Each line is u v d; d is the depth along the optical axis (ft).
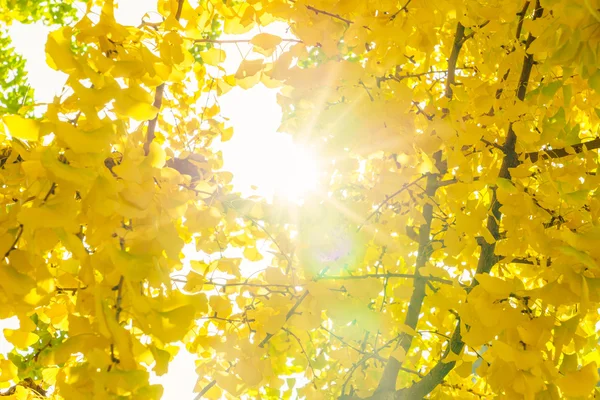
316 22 7.04
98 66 6.36
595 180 7.24
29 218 6.00
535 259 7.69
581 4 6.57
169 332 6.19
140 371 6.03
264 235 8.83
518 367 6.72
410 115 7.17
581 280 6.79
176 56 6.75
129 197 6.29
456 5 7.20
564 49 6.93
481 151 8.14
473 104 8.34
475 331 6.95
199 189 7.93
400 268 10.34
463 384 9.77
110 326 5.98
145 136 7.68
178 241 6.51
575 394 6.73
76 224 6.08
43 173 6.20
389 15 7.09
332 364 10.78
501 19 7.89
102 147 6.13
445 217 8.91
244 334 8.41
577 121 10.03
